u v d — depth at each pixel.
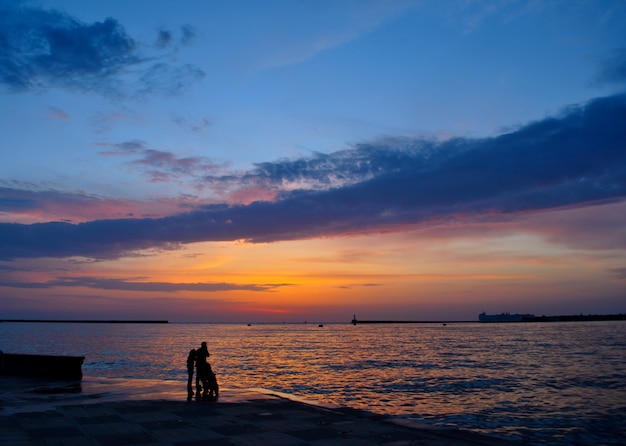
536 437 16.17
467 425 18.14
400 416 19.86
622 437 16.19
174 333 184.25
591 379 34.09
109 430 11.87
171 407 15.25
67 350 72.06
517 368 42.84
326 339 124.50
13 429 11.95
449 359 54.34
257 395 18.23
